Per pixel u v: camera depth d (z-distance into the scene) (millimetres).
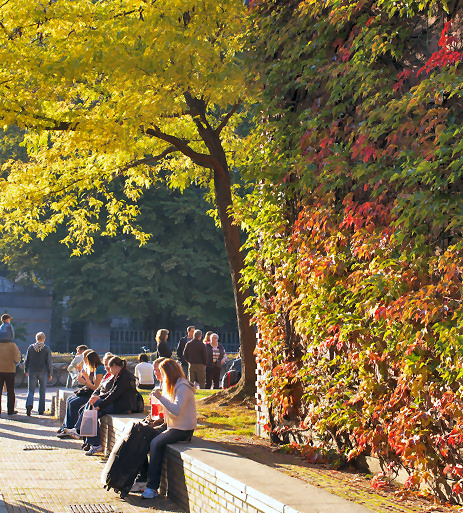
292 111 8305
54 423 13398
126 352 38156
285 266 8219
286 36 7922
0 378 14445
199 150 15125
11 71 10562
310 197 7535
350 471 6793
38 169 13391
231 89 10578
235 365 18125
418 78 6086
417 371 5684
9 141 28859
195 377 17062
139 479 7332
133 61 9977
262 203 8703
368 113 6375
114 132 10609
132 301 35281
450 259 5340
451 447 5477
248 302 9258
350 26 7012
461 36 5523
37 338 14891
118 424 8656
